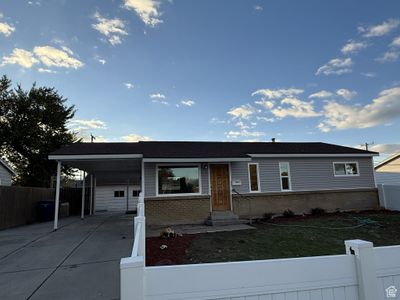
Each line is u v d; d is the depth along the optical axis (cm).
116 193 2588
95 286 472
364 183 1616
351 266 220
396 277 224
